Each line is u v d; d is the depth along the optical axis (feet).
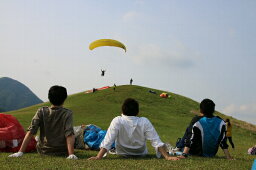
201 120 28.48
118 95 183.73
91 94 191.83
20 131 32.48
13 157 24.63
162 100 189.16
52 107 27.32
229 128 68.69
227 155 28.07
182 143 30.55
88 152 32.71
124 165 20.89
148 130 26.53
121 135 26.61
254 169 18.69
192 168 20.30
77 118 129.90
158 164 21.68
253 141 116.06
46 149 27.04
